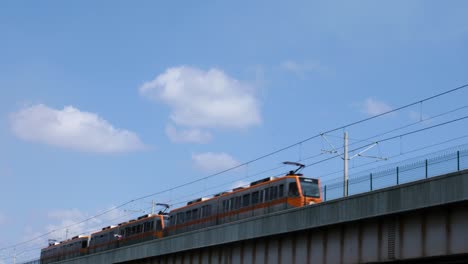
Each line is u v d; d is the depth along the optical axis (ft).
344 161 173.58
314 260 119.34
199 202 196.85
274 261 129.39
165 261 168.14
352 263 110.63
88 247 263.70
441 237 96.07
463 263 99.71
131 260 181.57
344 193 116.37
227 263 143.54
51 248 296.51
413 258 99.81
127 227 239.30
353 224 111.86
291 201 156.25
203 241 148.25
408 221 101.91
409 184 99.30
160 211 228.43
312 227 116.98
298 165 167.32
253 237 131.64
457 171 92.07
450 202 92.27
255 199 168.86
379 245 106.11
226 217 179.52
